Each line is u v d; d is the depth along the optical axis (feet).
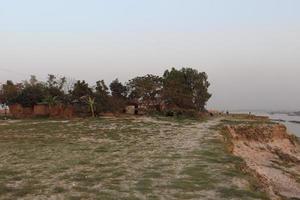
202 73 324.19
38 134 146.20
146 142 115.55
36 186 54.49
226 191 50.47
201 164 71.72
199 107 319.88
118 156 84.94
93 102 264.72
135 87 302.86
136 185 54.44
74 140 123.34
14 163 75.87
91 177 60.59
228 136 156.87
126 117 246.06
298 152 194.18
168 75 306.35
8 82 288.92
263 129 198.29
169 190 51.37
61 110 261.44
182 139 123.75
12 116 259.80
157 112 276.82
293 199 64.69
